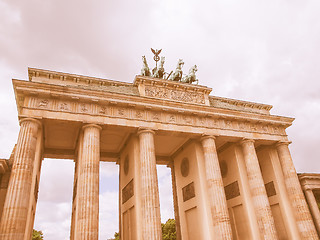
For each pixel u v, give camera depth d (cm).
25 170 3834
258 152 6875
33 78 4812
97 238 3847
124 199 5500
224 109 5750
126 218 5288
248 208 5484
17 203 3569
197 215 5378
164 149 6550
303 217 5625
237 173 5925
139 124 4972
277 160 6394
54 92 4497
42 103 4447
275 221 6125
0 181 4416
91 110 4731
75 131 5159
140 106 5072
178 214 6594
